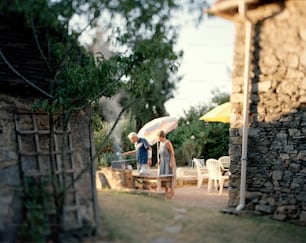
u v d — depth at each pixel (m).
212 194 10.73
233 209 7.60
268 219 7.25
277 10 7.39
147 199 7.76
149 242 5.18
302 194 7.02
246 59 7.63
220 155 18.39
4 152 6.27
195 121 19.58
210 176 11.17
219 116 11.38
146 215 6.43
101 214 6.25
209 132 18.55
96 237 5.30
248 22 7.59
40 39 6.89
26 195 5.54
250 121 7.71
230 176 7.93
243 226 6.61
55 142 6.82
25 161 6.32
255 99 7.66
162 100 6.77
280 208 7.24
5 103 6.80
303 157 7.05
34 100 7.19
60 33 6.23
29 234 4.95
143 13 5.77
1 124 6.54
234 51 8.02
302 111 7.09
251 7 7.66
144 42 5.81
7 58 7.31
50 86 6.30
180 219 6.44
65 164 6.65
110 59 6.18
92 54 6.34
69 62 6.15
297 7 7.16
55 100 6.23
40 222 5.09
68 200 5.86
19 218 5.29
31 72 7.29
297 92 7.15
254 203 7.57
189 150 18.44
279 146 7.34
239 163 7.82
